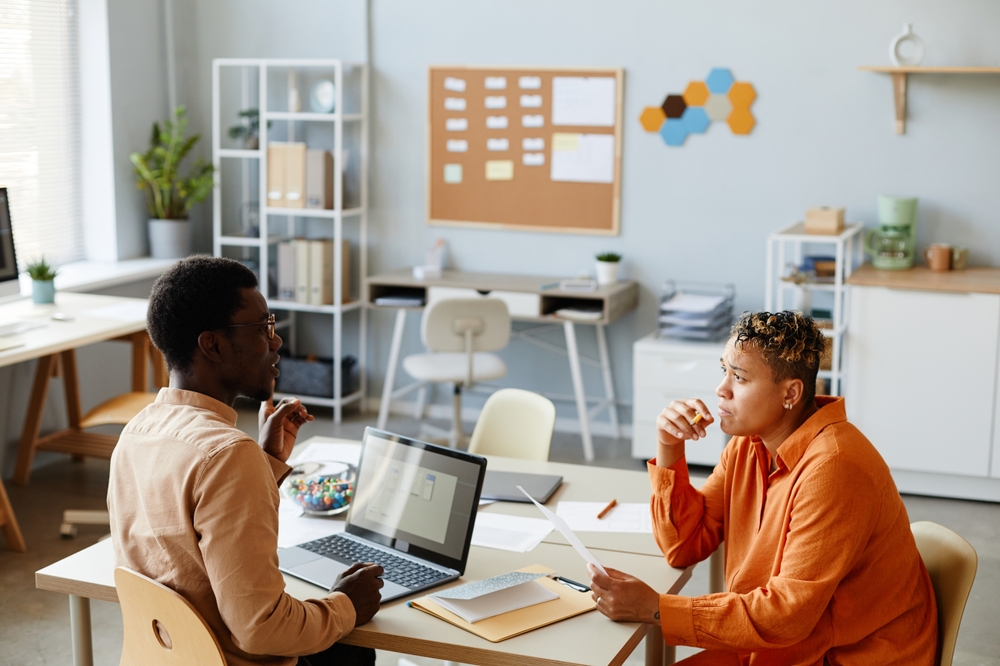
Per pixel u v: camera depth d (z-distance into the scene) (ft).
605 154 16.84
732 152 16.21
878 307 14.10
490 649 5.57
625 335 17.28
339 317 17.83
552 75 16.88
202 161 19.15
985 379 13.75
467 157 17.62
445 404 18.53
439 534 6.69
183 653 5.44
